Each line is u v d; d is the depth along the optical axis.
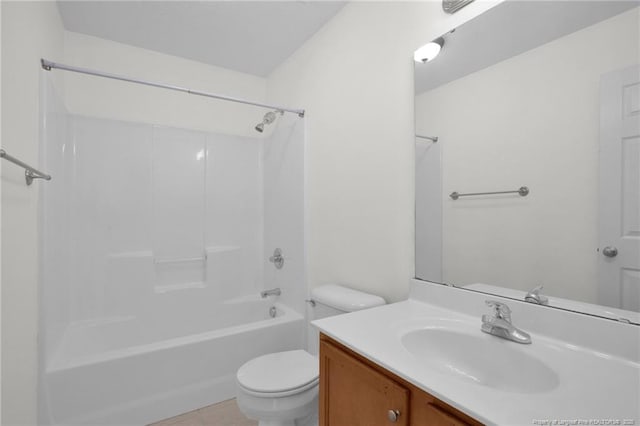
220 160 2.73
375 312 1.25
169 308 2.40
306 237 2.20
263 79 2.97
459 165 1.26
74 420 1.48
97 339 2.09
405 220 1.47
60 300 1.87
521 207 1.08
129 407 1.60
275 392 1.32
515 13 1.09
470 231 1.23
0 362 1.02
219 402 1.85
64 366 1.49
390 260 1.54
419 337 1.07
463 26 1.25
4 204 1.06
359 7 1.76
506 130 1.12
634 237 0.84
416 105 1.42
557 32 0.99
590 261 0.92
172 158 2.52
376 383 0.88
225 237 2.75
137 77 2.43
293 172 2.36
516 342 0.95
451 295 1.26
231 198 2.78
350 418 0.98
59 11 1.97
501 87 1.13
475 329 1.06
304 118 2.24
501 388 0.91
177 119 2.59
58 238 1.84
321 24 2.07
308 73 2.23
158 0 1.88
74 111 2.21
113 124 2.30
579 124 0.94
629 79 0.85
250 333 1.95
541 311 0.99
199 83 2.68
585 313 0.92
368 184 1.68
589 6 0.92
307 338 2.13
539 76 1.03
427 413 0.74
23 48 1.28
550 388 0.79
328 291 1.66
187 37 2.28
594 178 0.91
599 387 0.71
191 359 1.76
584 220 0.93
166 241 2.49
